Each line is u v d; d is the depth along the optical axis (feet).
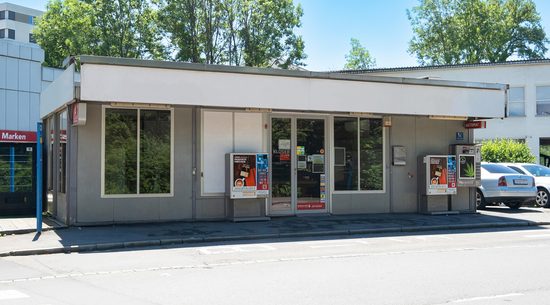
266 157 40.88
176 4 112.88
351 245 31.42
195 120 41.11
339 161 46.34
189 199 40.83
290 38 118.32
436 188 46.62
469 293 19.26
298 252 28.63
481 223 41.70
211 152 41.52
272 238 34.53
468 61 145.79
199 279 21.43
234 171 40.04
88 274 22.39
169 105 39.55
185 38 115.55
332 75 41.39
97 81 34.17
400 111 43.83
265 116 43.39
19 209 42.39
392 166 47.85
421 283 20.89
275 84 39.55
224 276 22.06
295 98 40.19
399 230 38.37
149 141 39.81
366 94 42.65
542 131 94.32
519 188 53.62
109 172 38.47
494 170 55.88
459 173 47.42
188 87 36.78
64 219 38.27
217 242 32.60
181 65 36.50
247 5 113.91
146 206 39.45
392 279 21.62
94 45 117.39
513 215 48.03
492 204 61.46
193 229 36.32
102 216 38.11
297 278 21.71
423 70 98.99
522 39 148.97
